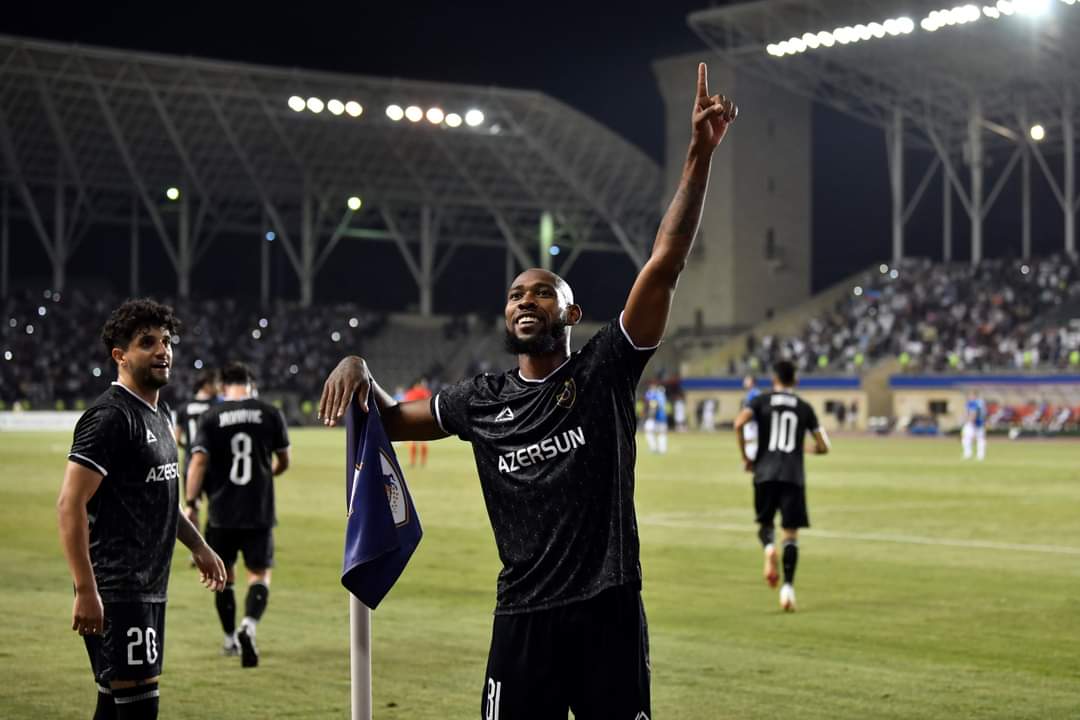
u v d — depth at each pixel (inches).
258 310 2950.3
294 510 870.4
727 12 2278.5
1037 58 2247.8
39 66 2491.4
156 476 243.6
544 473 191.9
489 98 2815.0
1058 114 2583.7
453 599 496.4
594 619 189.0
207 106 2694.4
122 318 243.4
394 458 197.9
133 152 2783.0
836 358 2635.3
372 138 2883.9
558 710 191.9
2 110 2578.7
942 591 519.2
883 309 2694.4
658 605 486.0
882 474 1232.2
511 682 191.8
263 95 2674.7
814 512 852.6
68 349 2765.7
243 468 395.2
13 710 328.8
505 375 201.6
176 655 395.9
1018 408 2311.8
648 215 3134.8
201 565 261.1
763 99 2898.6
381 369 2962.6
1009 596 506.3
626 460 193.0
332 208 3078.2
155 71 2571.4
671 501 936.3
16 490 1037.2
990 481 1136.8
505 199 3105.3
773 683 354.9
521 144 2960.1
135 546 240.5
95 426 236.4
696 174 191.5
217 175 2883.9
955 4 2015.3
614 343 192.4
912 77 2418.8
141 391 245.6
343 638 422.9
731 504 912.3
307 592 518.9
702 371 2760.8
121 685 237.3
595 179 3038.9
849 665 378.3
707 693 343.3
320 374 2920.8
